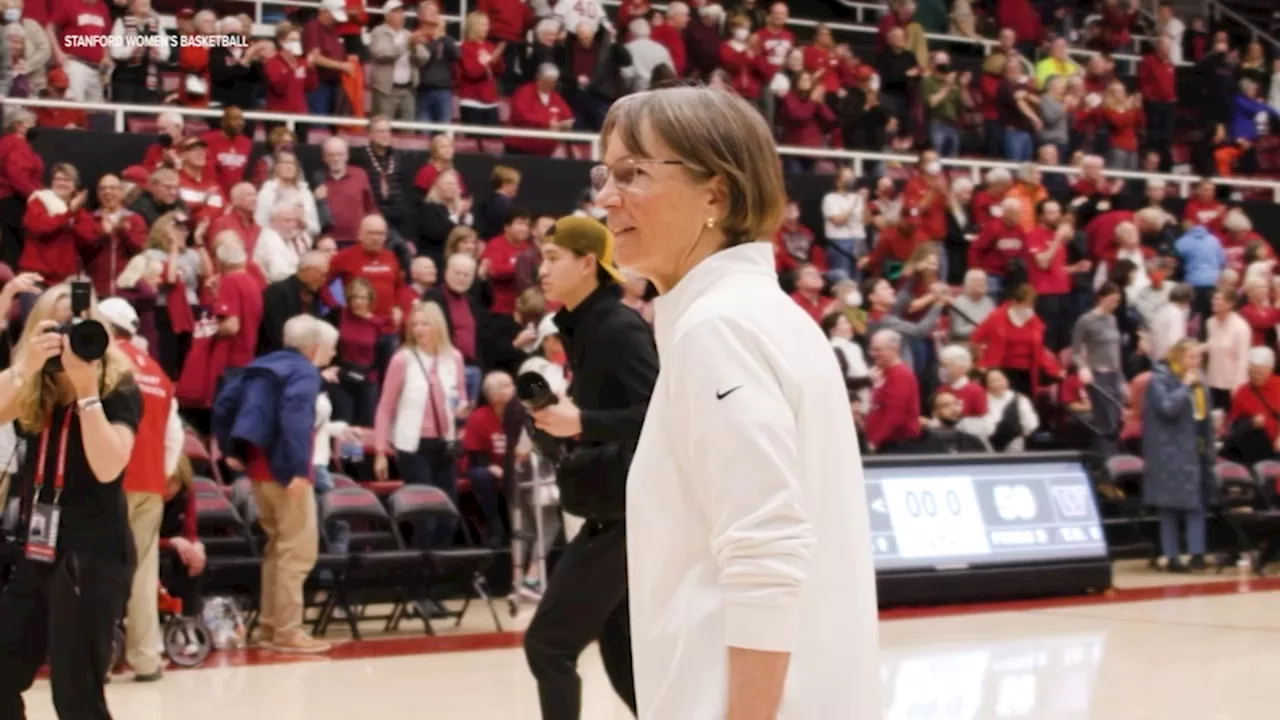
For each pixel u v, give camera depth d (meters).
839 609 2.25
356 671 8.76
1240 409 15.51
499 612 11.40
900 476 11.71
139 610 8.37
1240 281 17.58
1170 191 19.42
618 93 16.25
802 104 17.20
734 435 2.14
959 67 20.64
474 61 15.55
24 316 11.32
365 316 11.89
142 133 13.61
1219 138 20.50
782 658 2.11
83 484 4.93
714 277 2.35
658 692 2.25
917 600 11.51
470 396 12.26
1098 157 18.36
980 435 13.37
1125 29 22.58
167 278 11.65
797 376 2.23
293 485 9.21
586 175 15.33
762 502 2.12
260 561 10.03
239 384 9.50
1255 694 7.91
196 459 10.80
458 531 11.99
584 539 5.04
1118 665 8.80
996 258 15.87
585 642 5.04
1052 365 14.74
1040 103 18.73
